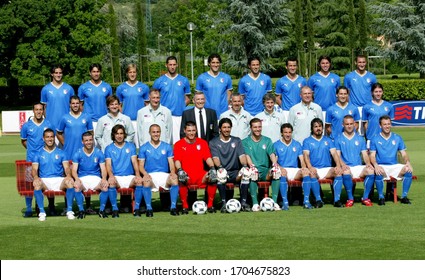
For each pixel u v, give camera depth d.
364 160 19.62
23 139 20.55
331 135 21.20
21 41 73.56
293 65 21.92
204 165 19.20
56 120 21.30
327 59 21.94
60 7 73.00
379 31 102.81
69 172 18.56
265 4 102.81
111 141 20.03
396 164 19.61
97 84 21.59
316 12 117.75
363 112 21.39
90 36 76.88
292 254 13.62
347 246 14.15
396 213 17.83
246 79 21.89
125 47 110.69
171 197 18.45
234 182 19.11
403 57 100.38
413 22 99.00
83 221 17.70
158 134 18.73
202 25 100.56
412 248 13.91
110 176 18.39
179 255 13.75
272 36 107.06
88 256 13.84
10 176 27.62
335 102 22.25
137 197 18.34
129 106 21.62
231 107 20.42
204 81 21.50
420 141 39.09
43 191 18.41
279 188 18.91
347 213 17.97
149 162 18.73
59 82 21.36
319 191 19.20
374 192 22.05
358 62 22.50
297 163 19.64
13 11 70.94
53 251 14.32
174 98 21.62
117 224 17.09
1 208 20.23
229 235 15.40
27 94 80.12
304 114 20.53
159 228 16.42
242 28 101.94
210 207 18.67
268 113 20.47
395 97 63.44
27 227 16.95
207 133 19.84
